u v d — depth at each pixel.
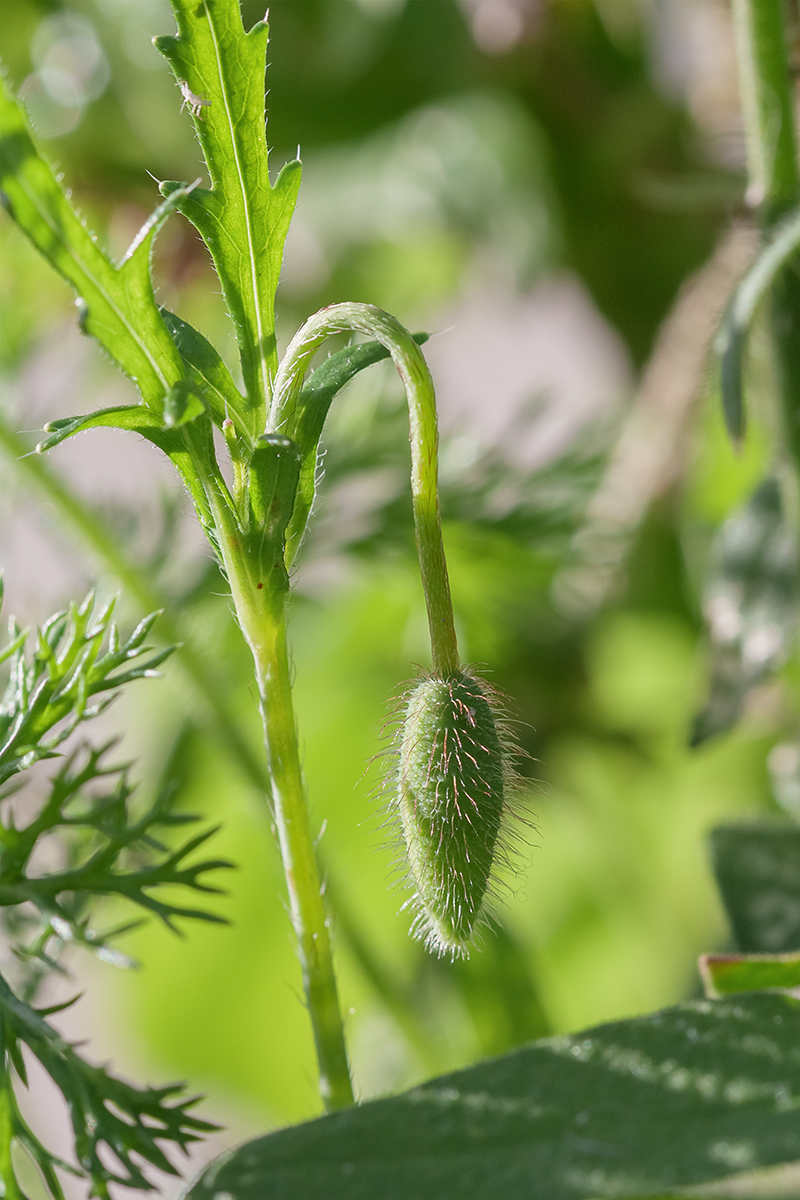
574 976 0.56
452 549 0.45
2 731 0.33
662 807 0.56
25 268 0.45
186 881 0.33
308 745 0.55
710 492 0.48
